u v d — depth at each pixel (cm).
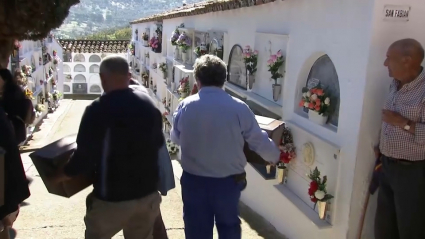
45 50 1588
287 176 435
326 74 380
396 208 296
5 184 236
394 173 292
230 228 287
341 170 343
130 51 2028
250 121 280
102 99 249
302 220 394
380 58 311
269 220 469
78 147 244
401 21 308
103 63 250
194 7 816
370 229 339
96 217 259
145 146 252
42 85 1506
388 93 312
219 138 273
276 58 445
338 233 347
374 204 336
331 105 372
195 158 280
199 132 276
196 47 748
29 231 412
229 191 281
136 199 255
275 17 468
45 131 1375
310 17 390
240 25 580
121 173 249
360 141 323
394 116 283
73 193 274
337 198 348
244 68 568
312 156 381
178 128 290
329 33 359
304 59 402
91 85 2262
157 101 1269
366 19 310
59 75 2072
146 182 257
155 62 1382
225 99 279
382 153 301
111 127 243
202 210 287
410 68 280
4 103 321
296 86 420
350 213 334
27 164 713
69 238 399
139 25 1806
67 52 2202
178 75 944
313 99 376
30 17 255
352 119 330
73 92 2247
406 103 283
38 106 1341
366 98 316
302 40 406
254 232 441
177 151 911
